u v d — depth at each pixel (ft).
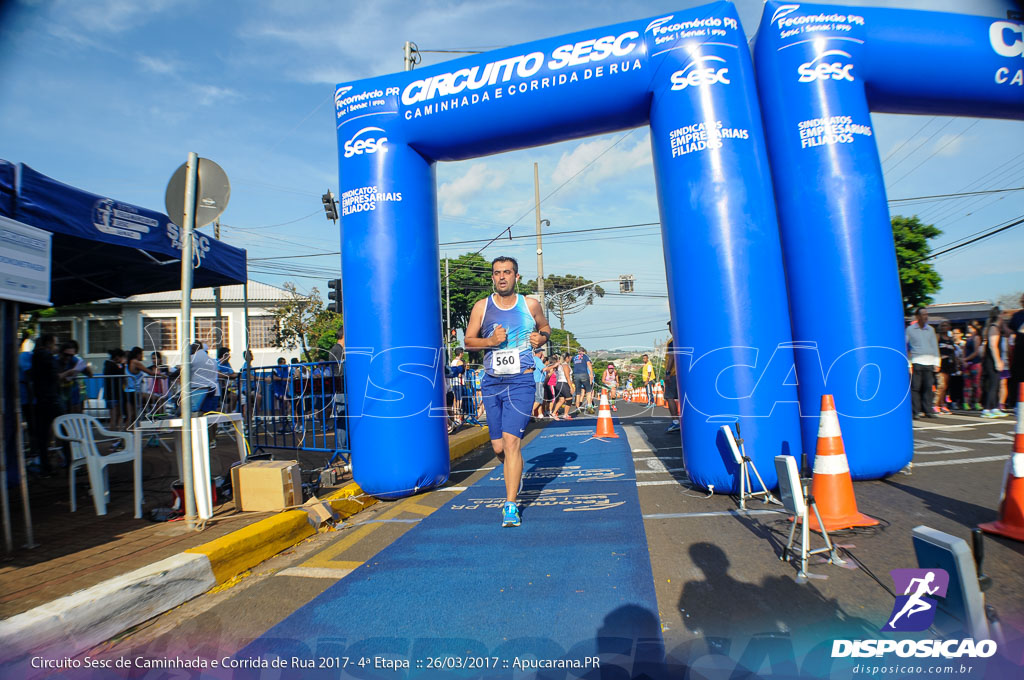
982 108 17.52
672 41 15.98
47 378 22.18
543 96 16.81
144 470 22.66
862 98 16.43
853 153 15.99
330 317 86.94
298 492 15.65
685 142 15.61
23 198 15.02
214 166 14.34
